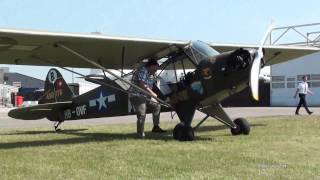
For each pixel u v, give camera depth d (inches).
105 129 605.0
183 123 439.5
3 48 445.4
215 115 476.4
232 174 271.4
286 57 655.8
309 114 859.4
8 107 2126.0
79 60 509.0
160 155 341.4
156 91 479.5
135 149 374.9
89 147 393.4
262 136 452.4
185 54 465.1
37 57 488.4
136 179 262.4
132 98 472.4
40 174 278.7
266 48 588.7
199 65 445.4
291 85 1590.8
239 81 420.2
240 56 412.8
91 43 445.7
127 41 446.9
